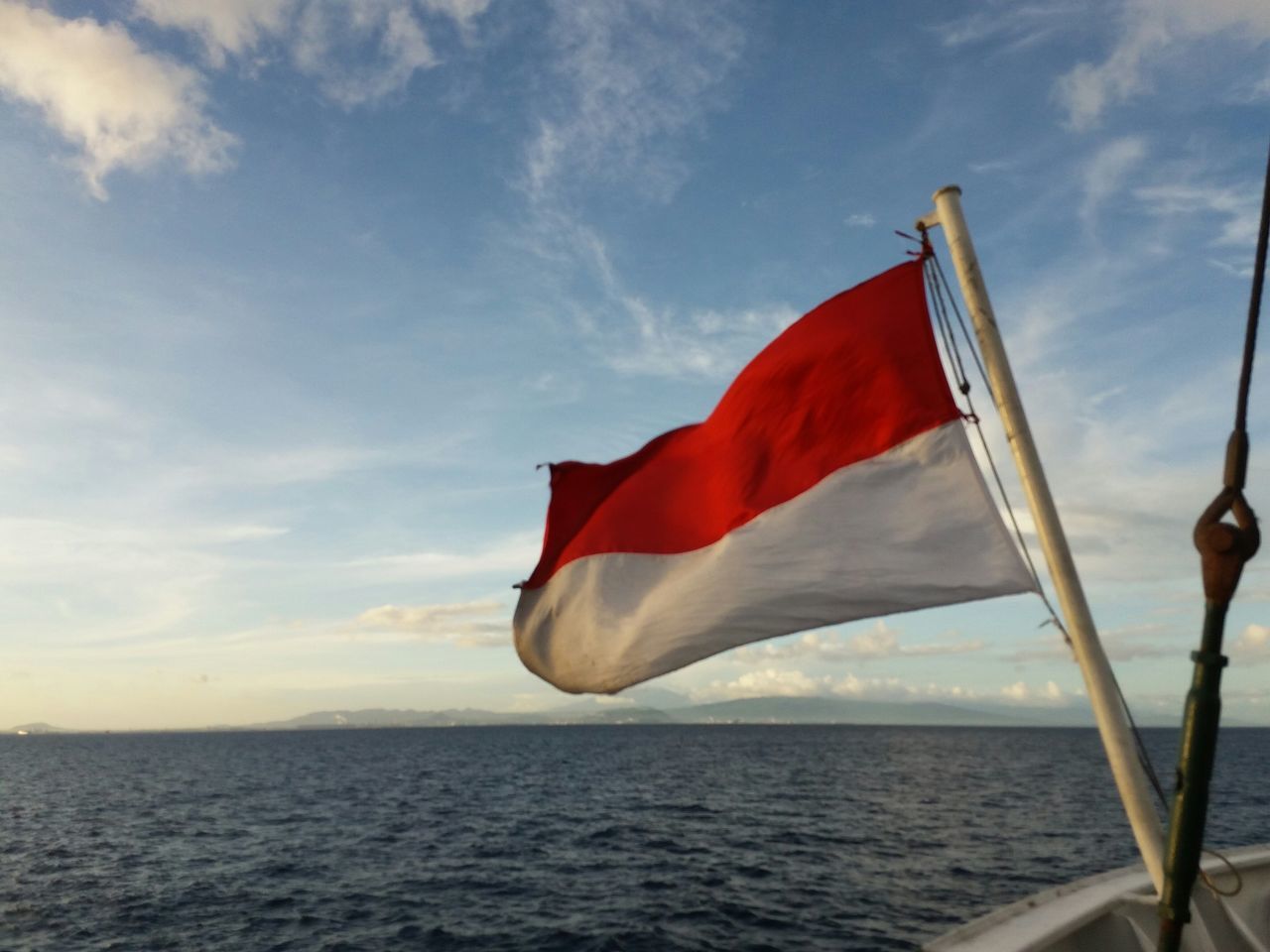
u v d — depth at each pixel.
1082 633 3.53
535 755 97.94
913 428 4.55
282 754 112.12
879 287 4.86
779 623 4.45
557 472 5.89
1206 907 5.26
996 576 4.11
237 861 24.81
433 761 86.19
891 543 4.37
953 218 4.03
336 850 26.62
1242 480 2.09
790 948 15.16
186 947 15.71
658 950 15.03
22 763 92.62
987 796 43.53
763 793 45.38
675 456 5.60
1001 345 3.85
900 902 18.67
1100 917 5.18
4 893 20.36
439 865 23.72
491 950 15.23
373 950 15.34
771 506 4.76
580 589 5.41
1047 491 3.66
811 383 4.87
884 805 38.97
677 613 4.76
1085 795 44.09
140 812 38.66
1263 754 99.25
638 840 28.00
